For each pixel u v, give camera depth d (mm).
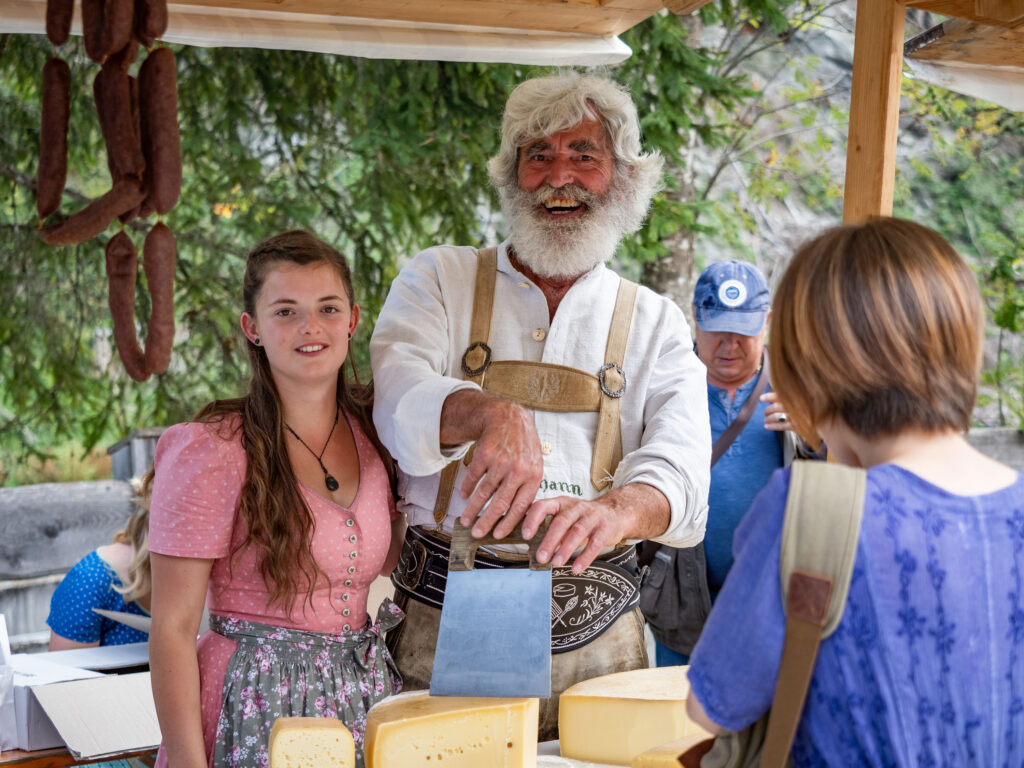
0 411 7254
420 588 2189
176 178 1654
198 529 1943
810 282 1201
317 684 1983
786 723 1113
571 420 2232
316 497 2031
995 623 1125
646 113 6125
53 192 1689
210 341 6234
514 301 2316
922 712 1099
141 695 2537
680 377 2256
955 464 1179
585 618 2143
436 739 1591
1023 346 8602
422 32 2543
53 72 1682
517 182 2385
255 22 2432
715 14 6621
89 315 6270
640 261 6133
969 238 9180
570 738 1833
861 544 1104
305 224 6055
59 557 5336
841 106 9656
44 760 2416
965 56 2715
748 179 9445
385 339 2250
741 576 1159
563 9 2451
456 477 2150
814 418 1245
